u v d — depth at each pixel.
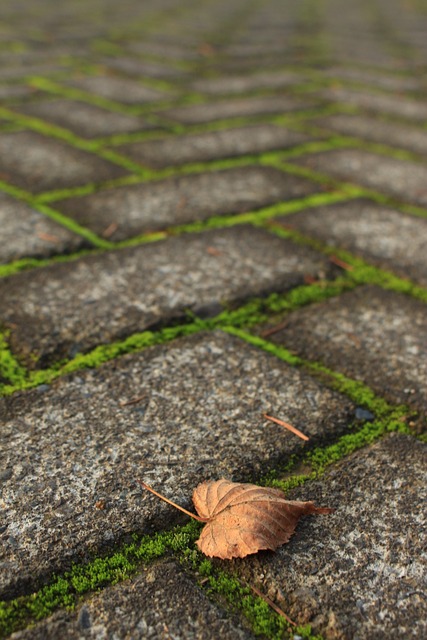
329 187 0.84
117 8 2.40
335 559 0.47
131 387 0.56
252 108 1.12
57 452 0.52
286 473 0.51
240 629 0.44
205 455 0.52
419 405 0.56
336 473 0.51
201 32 1.90
